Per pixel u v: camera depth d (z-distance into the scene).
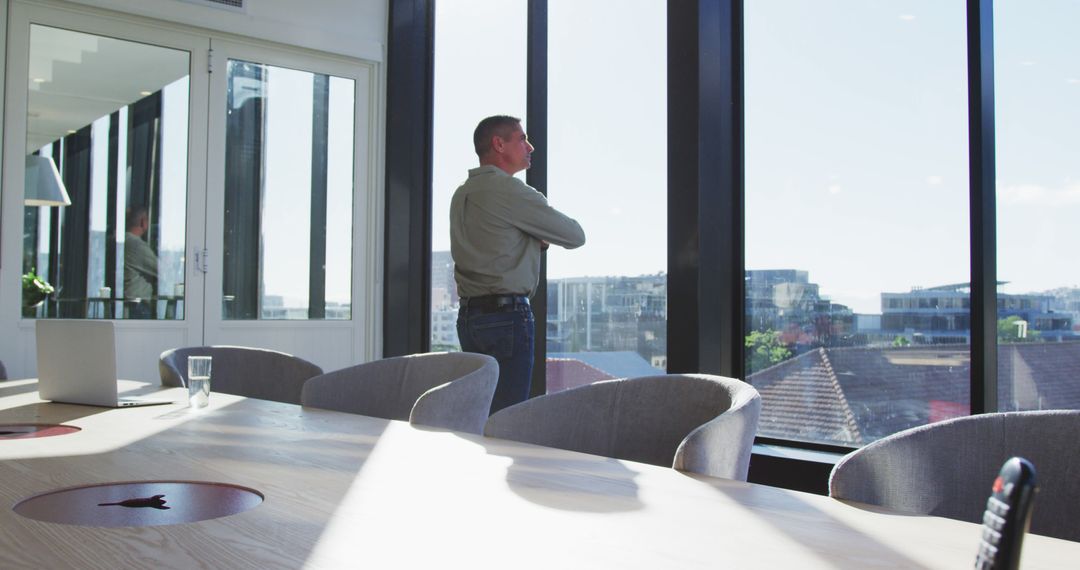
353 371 2.47
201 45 4.89
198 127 4.88
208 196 4.91
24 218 4.41
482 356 2.28
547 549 0.91
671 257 3.44
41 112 4.47
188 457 1.44
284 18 5.07
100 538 0.95
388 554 0.89
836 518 1.02
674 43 3.45
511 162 3.28
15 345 4.37
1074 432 1.18
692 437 1.35
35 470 1.33
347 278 5.36
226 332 4.95
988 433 1.24
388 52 5.36
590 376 4.10
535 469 1.33
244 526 1.00
